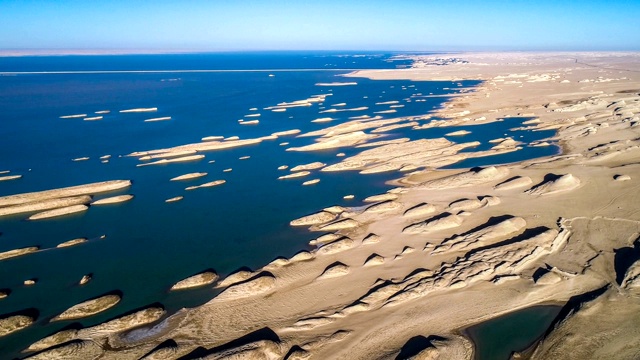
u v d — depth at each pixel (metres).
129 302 43.84
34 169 89.38
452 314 38.97
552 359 33.56
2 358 36.66
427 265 46.94
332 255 50.38
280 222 61.28
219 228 60.31
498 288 41.97
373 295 41.75
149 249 55.25
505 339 36.00
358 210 63.47
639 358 32.62
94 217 65.88
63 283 48.25
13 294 46.47
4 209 68.12
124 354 36.31
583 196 60.84
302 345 36.09
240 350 34.88
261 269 48.50
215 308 41.84
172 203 70.44
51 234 60.62
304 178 80.12
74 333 38.81
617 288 39.94
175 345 36.94
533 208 58.66
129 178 83.50
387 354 34.72
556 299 40.19
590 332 35.34
